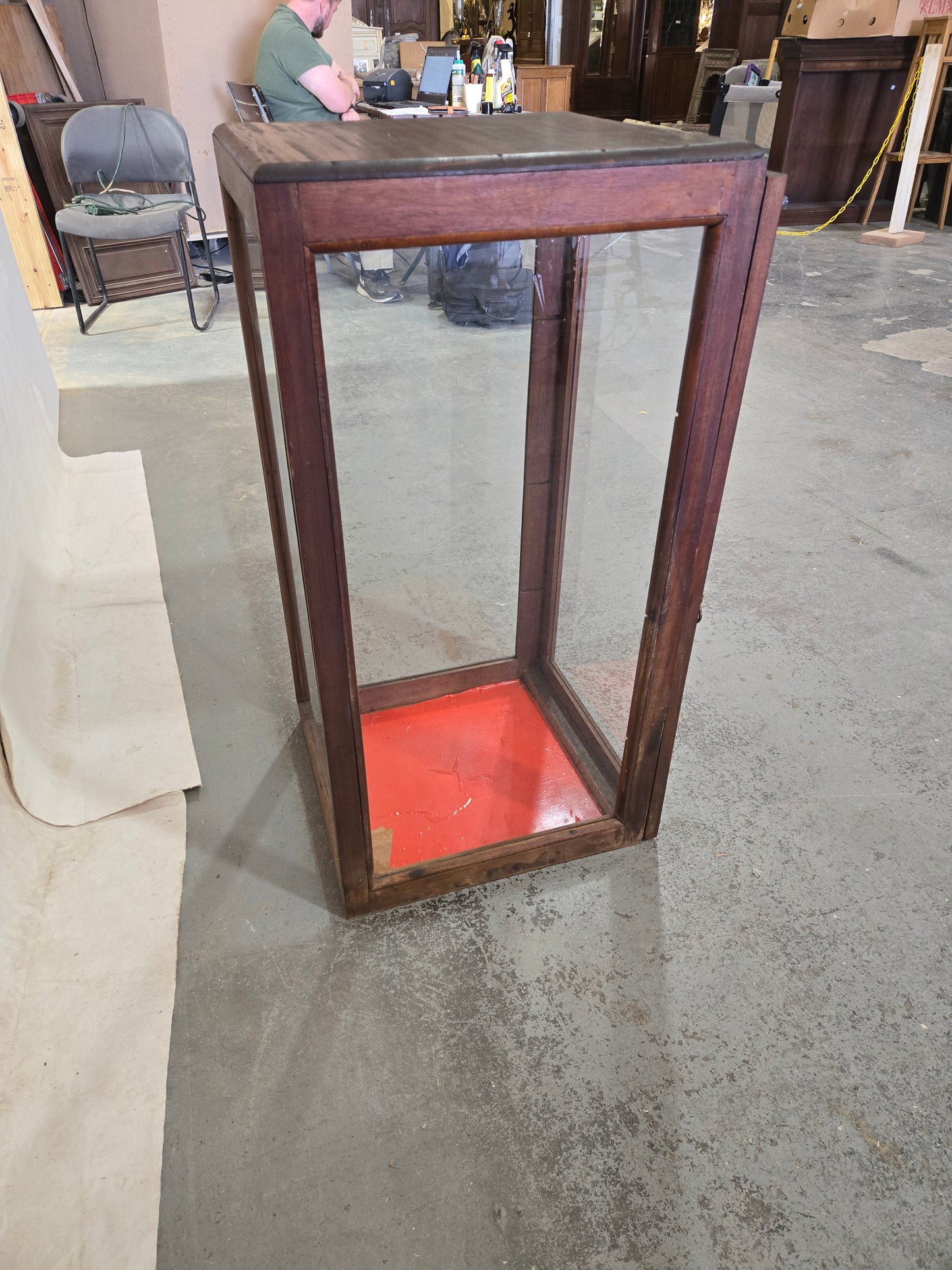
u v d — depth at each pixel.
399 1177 1.02
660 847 1.46
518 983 1.24
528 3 10.13
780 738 1.69
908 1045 1.17
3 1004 1.15
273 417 1.18
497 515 1.51
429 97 4.30
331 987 1.22
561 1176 1.02
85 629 1.96
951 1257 0.95
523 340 1.27
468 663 1.67
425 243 0.82
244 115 3.99
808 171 6.08
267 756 1.63
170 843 1.43
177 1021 1.18
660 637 1.20
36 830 1.41
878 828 1.50
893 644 1.96
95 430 3.00
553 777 1.54
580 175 0.82
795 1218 0.98
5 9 4.38
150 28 4.26
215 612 2.05
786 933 1.32
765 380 3.44
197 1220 0.97
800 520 2.46
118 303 4.46
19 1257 0.93
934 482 2.67
